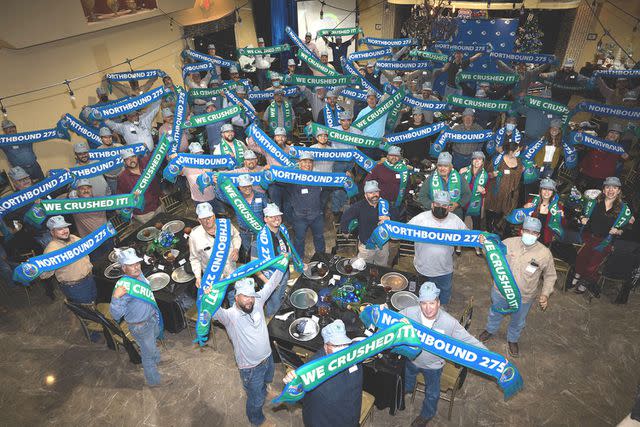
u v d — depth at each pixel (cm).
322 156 688
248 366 417
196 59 1173
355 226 591
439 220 509
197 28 1255
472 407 485
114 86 1016
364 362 431
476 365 345
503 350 552
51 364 560
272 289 441
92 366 555
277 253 525
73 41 908
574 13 1418
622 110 818
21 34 756
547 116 846
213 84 1035
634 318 594
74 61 916
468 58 1238
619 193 557
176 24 1191
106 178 761
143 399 509
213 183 641
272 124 946
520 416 474
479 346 371
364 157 695
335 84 1010
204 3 1271
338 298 490
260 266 448
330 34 1327
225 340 584
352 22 1619
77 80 930
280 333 470
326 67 1141
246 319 400
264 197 655
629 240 601
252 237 647
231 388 519
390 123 862
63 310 648
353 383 342
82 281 549
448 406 487
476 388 507
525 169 660
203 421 484
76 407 504
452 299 641
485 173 653
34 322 628
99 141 816
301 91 1074
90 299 564
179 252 608
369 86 1046
